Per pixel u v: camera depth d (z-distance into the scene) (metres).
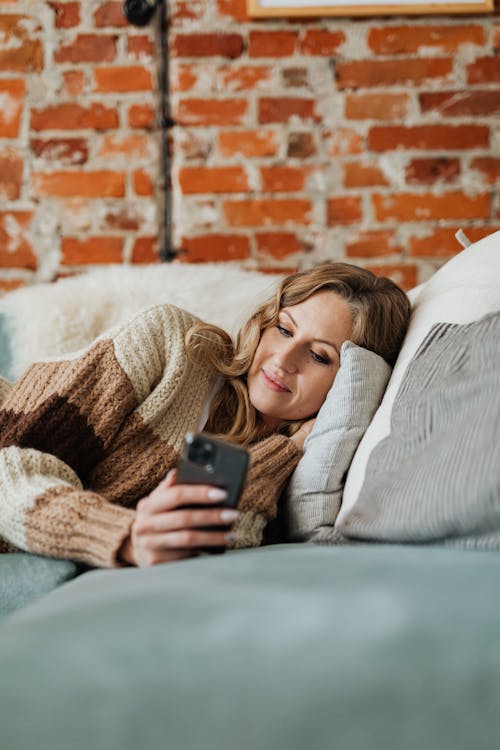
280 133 2.44
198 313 1.73
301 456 1.35
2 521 1.12
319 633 0.56
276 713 0.49
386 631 0.56
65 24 2.44
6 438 1.23
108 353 1.33
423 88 2.43
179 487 0.94
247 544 1.18
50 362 1.37
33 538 1.09
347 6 2.40
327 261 2.44
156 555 0.96
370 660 0.53
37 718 0.47
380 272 2.44
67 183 2.44
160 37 2.43
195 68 2.43
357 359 1.36
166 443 1.34
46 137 2.44
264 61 2.43
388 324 1.47
